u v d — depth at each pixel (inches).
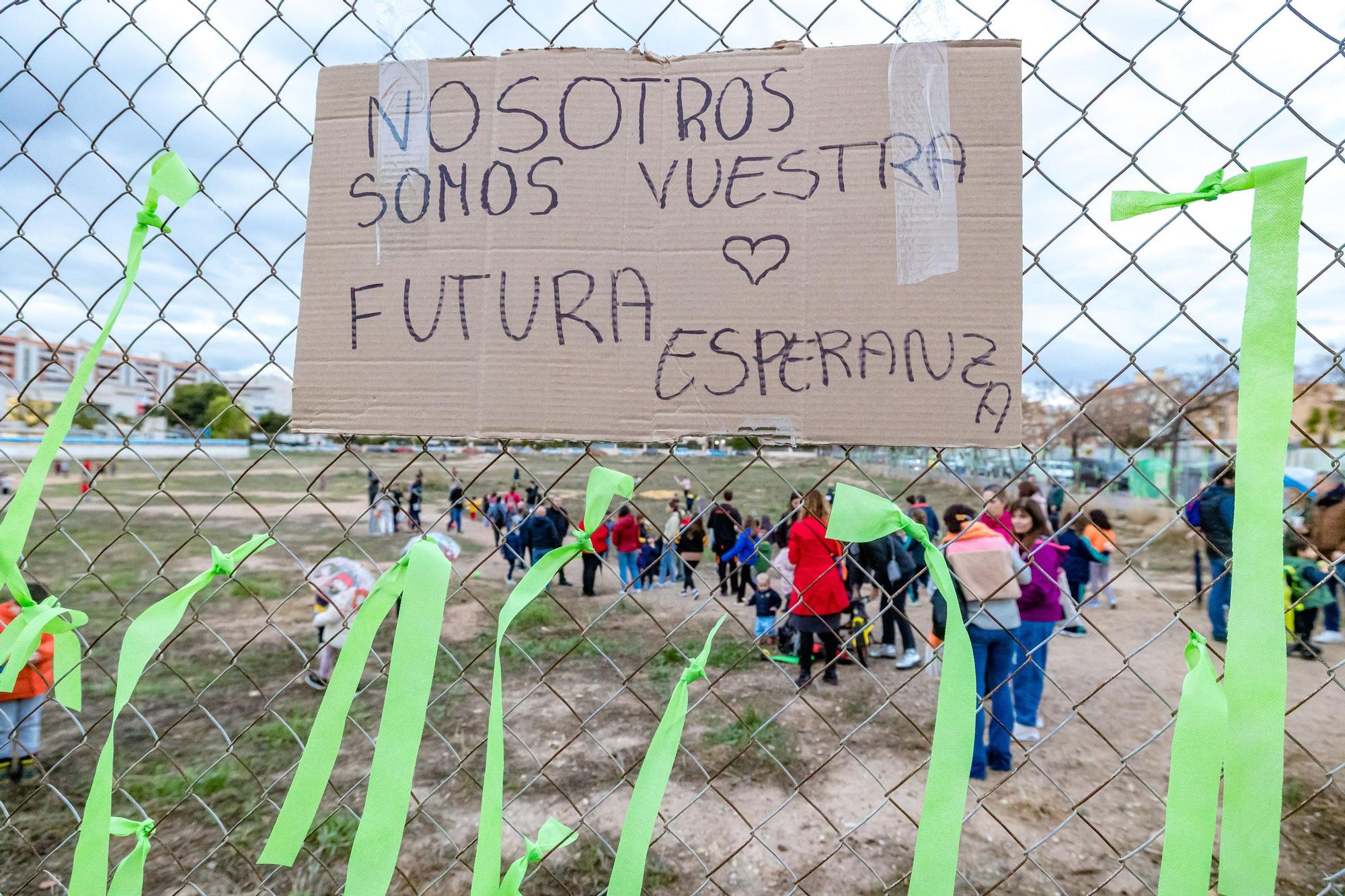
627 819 42.3
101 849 45.9
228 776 138.7
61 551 477.4
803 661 192.4
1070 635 258.4
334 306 48.7
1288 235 38.3
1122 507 553.9
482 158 47.9
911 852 118.0
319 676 188.5
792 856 116.8
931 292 43.6
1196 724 37.9
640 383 45.7
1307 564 134.3
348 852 113.7
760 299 45.1
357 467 1222.3
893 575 169.0
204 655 226.2
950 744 38.7
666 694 191.0
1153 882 109.4
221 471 49.8
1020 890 108.5
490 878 41.4
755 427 44.7
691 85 46.5
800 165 45.3
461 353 47.1
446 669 214.2
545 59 47.6
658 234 46.3
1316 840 116.0
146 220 48.7
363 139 49.1
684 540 304.0
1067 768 146.9
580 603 327.6
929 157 44.1
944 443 43.2
